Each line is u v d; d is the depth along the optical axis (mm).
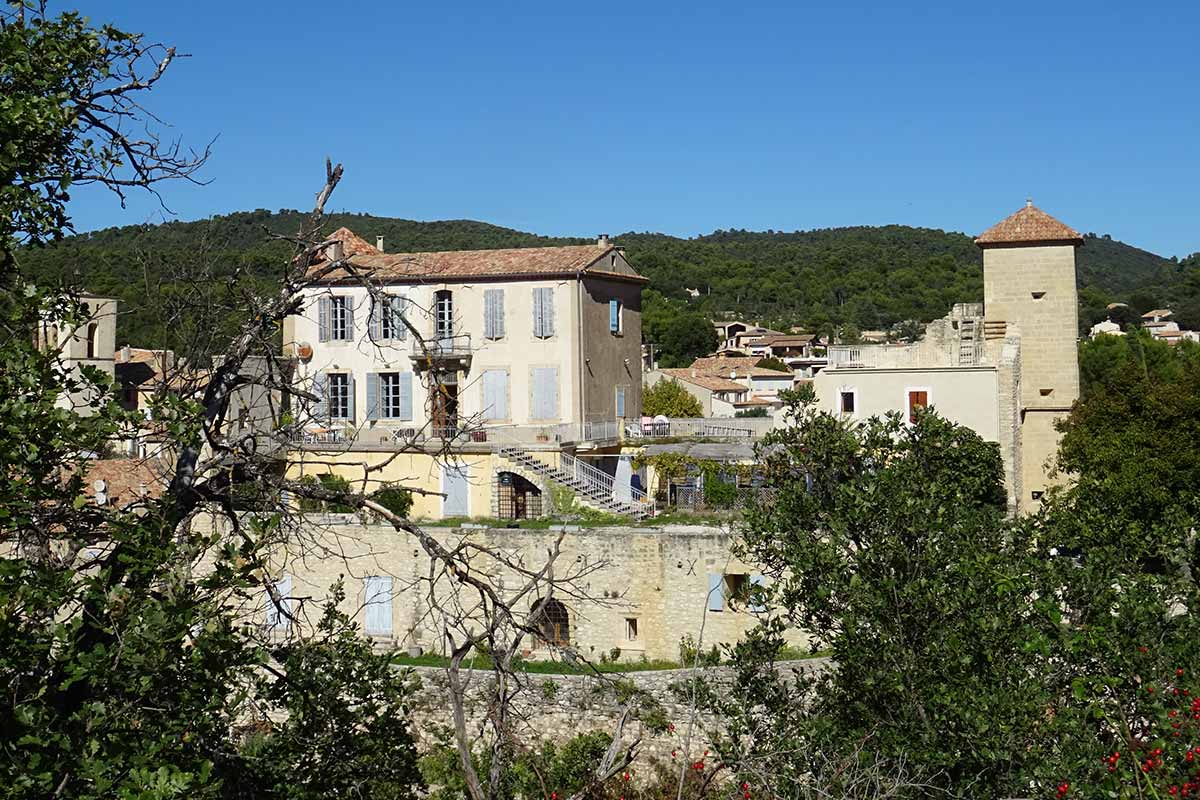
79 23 12273
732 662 18109
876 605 15359
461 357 49094
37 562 10211
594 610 35781
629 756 12594
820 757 14836
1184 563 17125
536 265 49844
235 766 12984
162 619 9727
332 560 37281
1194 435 39312
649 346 118562
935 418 18891
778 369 128625
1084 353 82625
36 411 9688
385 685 15953
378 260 50625
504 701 11617
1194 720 12562
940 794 13984
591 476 44438
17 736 8906
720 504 43156
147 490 13344
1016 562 16344
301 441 14484
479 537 36812
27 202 11578
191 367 12672
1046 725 13703
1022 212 52062
